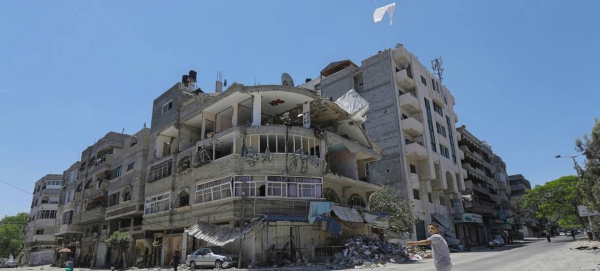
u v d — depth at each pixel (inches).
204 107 1066.1
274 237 839.1
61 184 2219.5
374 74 1640.0
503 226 2336.4
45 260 2197.3
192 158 1045.2
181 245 1013.8
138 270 975.0
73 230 1742.1
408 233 1232.8
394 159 1476.4
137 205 1232.8
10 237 2519.7
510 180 4028.1
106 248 1422.2
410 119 1501.0
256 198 847.1
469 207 1886.1
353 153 1067.9
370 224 956.6
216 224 909.2
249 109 1063.0
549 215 2071.9
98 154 1747.0
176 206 1047.6
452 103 2073.1
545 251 1033.5
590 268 533.6
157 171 1184.2
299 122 1100.5
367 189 1133.7
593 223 1314.0
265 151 911.0
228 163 898.7
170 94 1262.3
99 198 1521.9
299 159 906.1
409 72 1664.6
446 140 1807.3
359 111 1109.7
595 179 877.8
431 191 1601.9
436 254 230.5
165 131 1229.1
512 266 622.5
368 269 682.2
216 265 794.8
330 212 862.5
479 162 2406.5
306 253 861.2
